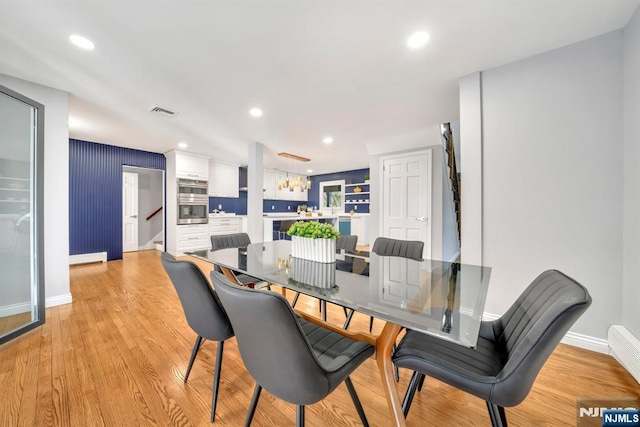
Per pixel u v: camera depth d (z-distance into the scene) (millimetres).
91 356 1815
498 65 2145
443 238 4074
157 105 2936
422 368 1034
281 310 789
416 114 3197
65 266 2705
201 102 2850
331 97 2730
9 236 2205
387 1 1478
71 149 4531
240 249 2457
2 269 2172
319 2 1481
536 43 1870
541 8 1538
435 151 4047
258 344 890
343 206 8086
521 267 2094
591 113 1833
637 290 1597
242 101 2830
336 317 2568
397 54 1988
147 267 4480
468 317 997
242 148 5035
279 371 889
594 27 1712
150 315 2516
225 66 2145
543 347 813
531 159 2043
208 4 1490
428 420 1300
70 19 1604
